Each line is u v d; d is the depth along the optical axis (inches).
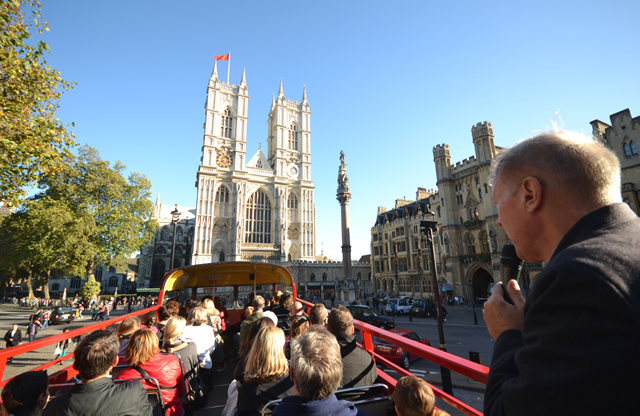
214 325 327.3
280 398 139.6
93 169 1700.3
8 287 2719.0
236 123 3095.5
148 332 180.2
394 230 2508.6
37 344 161.8
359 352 163.6
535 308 41.8
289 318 286.0
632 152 1236.5
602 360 30.7
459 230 1881.2
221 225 2844.5
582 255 39.9
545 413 34.3
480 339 885.2
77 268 1619.1
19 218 1689.2
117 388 125.4
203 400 218.7
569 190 51.9
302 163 3346.5
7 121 429.7
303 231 3134.8
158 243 3464.6
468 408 110.1
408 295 2278.5
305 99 3560.5
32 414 121.3
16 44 420.5
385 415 148.9
